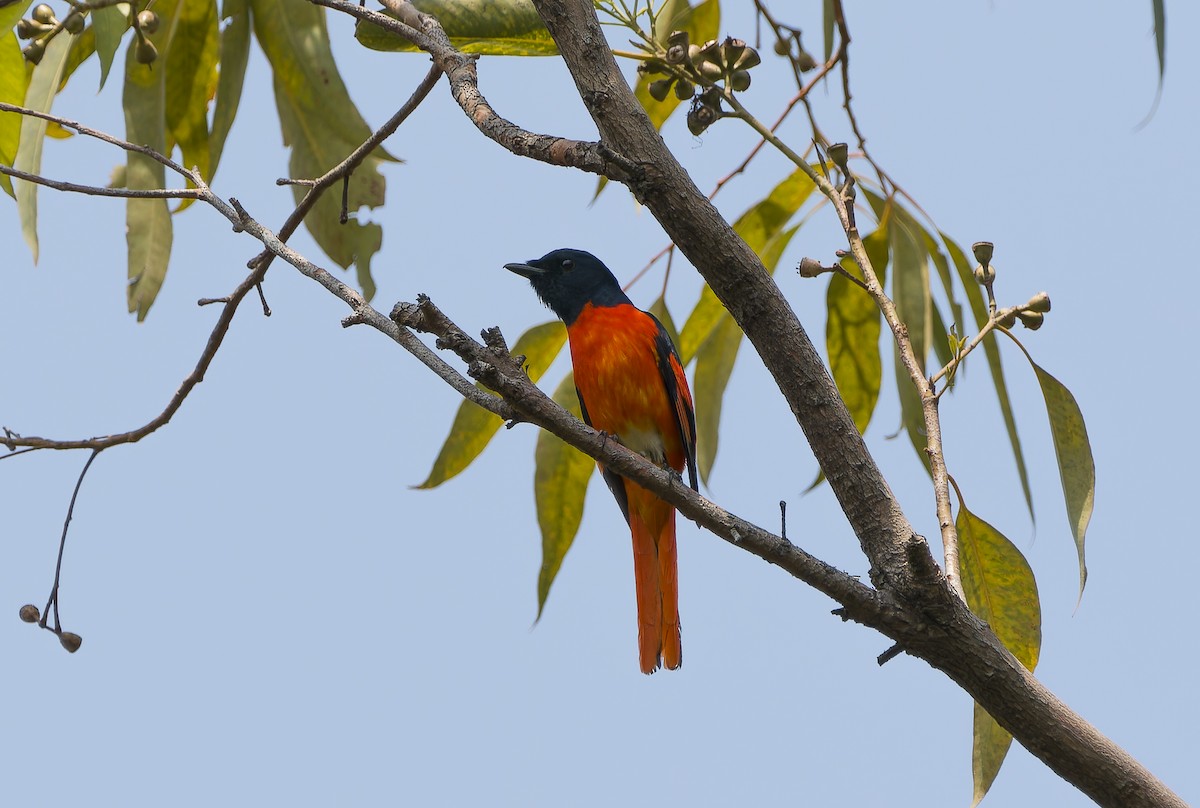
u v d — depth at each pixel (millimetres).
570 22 7223
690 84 8422
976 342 8156
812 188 11812
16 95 10055
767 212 11914
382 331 7359
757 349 7461
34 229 9922
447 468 11219
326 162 11094
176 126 11266
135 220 10844
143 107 10891
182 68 11125
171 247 10891
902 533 7320
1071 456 8859
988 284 8305
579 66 7227
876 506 7375
